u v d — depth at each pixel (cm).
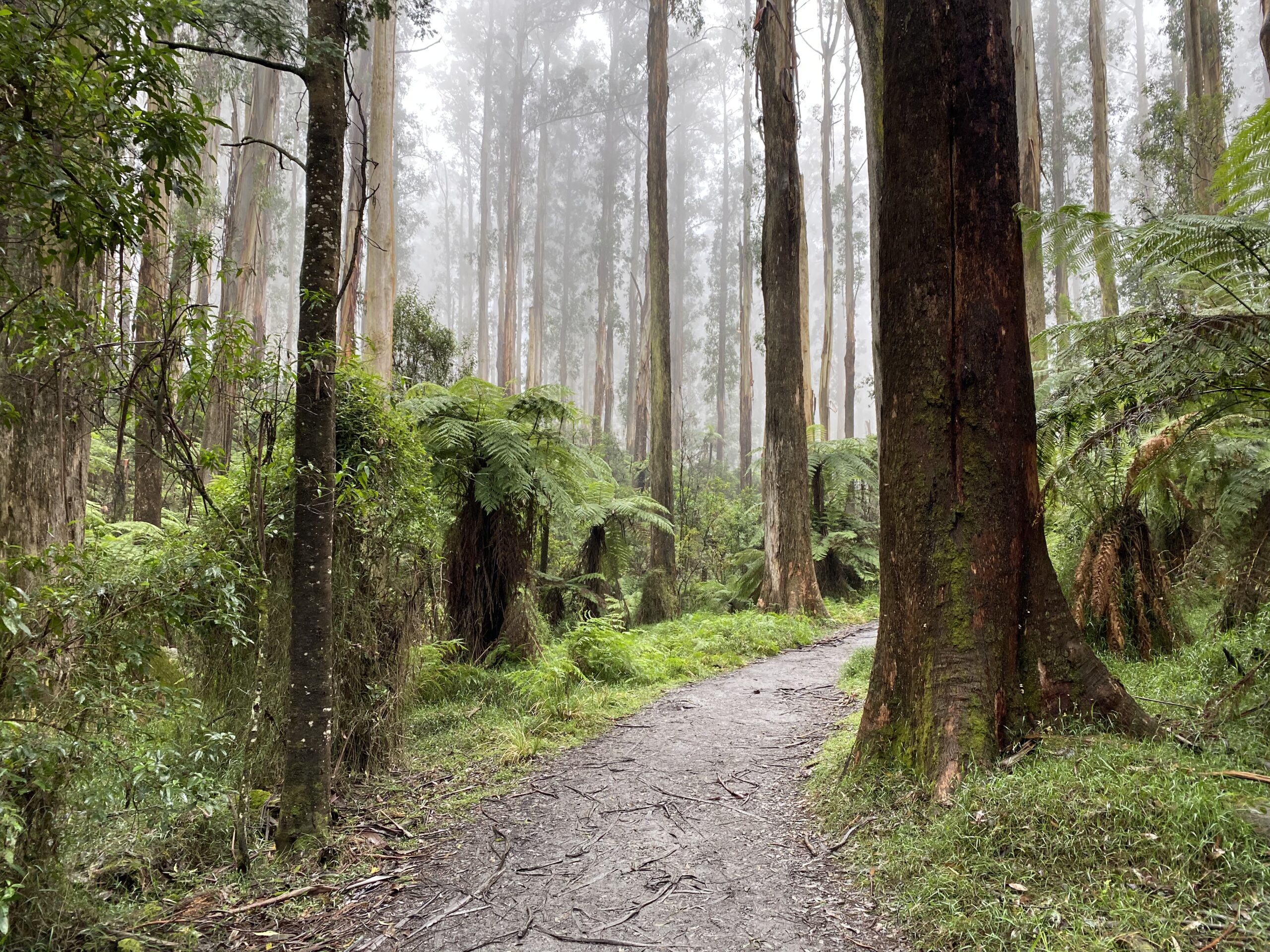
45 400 364
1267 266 327
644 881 299
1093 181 1741
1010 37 360
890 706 356
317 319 339
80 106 213
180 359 268
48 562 253
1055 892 231
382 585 443
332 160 343
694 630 966
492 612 722
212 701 379
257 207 1627
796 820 353
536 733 520
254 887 296
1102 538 506
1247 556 467
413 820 371
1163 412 398
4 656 213
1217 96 1253
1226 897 208
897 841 292
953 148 348
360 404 427
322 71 336
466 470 687
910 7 358
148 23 226
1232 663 361
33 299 240
